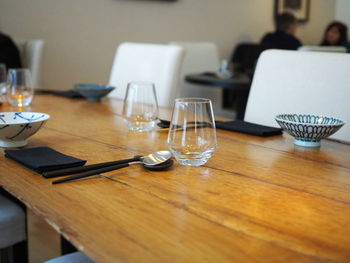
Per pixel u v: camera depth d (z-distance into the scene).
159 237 0.54
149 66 1.98
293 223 0.59
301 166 0.86
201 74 3.21
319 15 6.39
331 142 1.08
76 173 0.79
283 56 1.43
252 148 1.00
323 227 0.57
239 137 1.12
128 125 1.20
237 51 5.13
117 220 0.59
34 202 0.65
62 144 1.01
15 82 1.54
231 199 0.67
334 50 2.58
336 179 0.78
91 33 3.92
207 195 0.69
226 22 5.08
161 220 0.59
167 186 0.73
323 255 0.50
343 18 6.63
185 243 0.52
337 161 0.90
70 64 3.84
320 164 0.88
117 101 1.75
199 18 4.78
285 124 1.02
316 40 6.45
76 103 1.67
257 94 1.48
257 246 0.52
